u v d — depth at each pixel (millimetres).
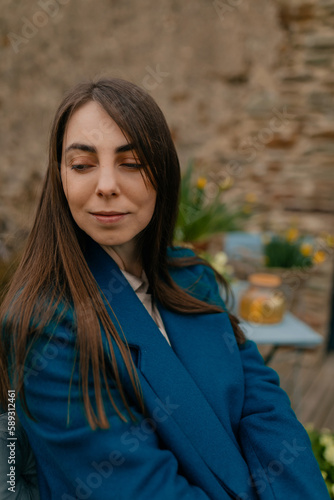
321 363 2971
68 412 578
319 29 2779
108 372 629
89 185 632
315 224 2967
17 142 2957
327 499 702
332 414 2354
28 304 615
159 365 678
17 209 2863
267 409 789
